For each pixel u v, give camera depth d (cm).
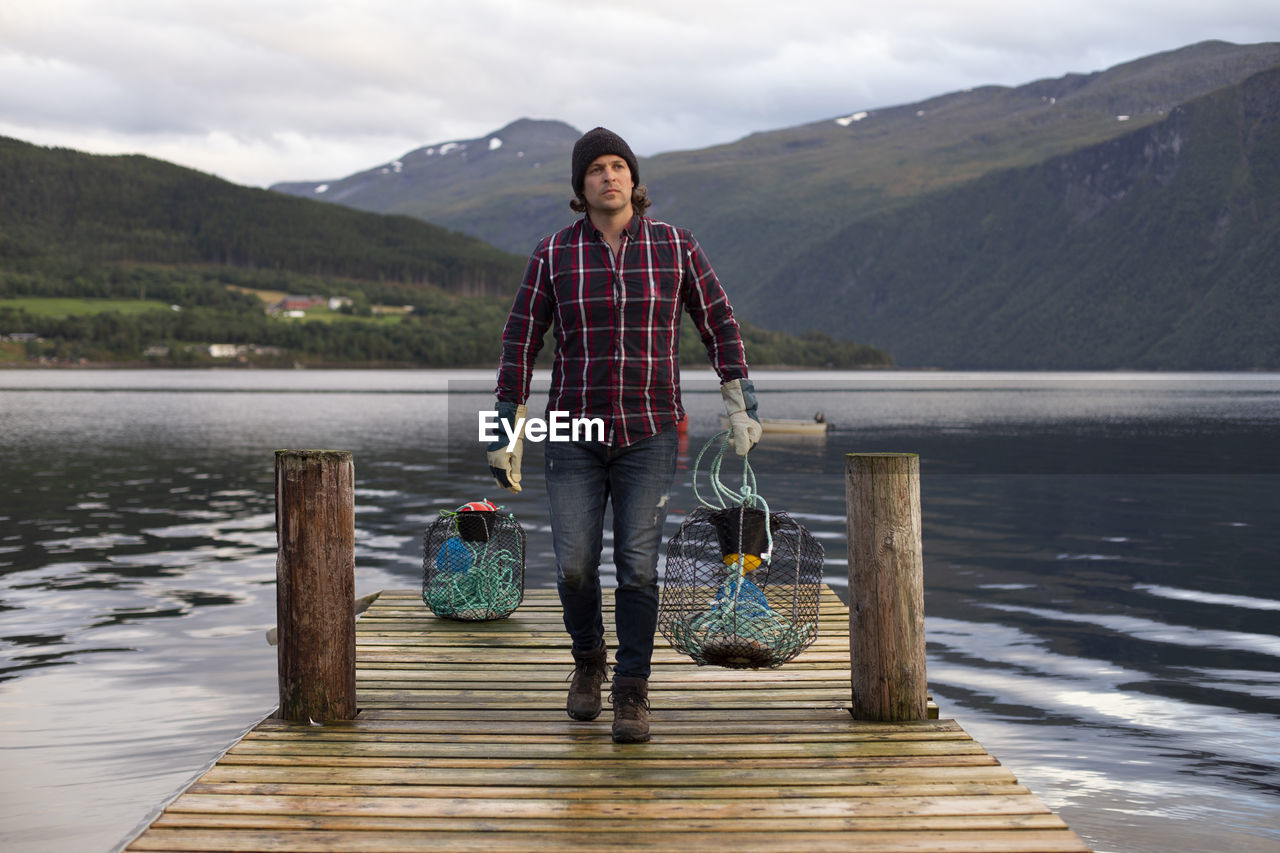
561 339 362
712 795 314
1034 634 712
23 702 536
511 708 408
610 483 368
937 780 326
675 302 359
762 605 377
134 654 634
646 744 360
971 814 299
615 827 291
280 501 385
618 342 354
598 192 351
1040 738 493
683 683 448
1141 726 512
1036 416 4903
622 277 353
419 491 1623
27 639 671
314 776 328
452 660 494
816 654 502
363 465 2108
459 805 306
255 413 4347
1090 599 833
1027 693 570
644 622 366
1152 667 623
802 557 426
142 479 1756
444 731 374
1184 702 552
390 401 5741
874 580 389
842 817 298
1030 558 1047
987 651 663
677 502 1476
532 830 288
